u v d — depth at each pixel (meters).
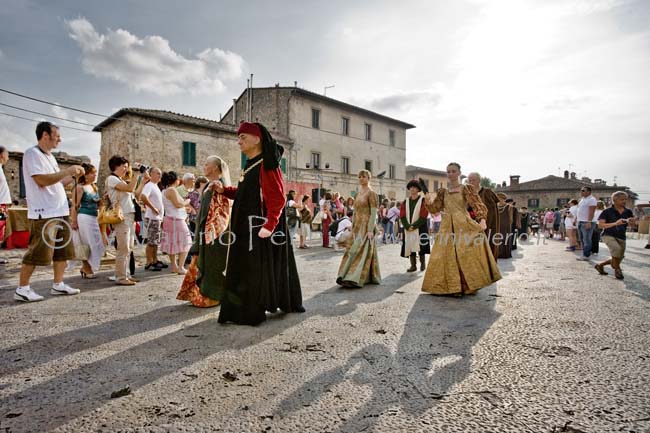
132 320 3.46
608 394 2.03
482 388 2.10
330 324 3.37
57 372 2.29
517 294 4.75
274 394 2.01
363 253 5.33
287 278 3.65
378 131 36.31
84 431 1.66
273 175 3.38
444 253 4.64
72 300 4.28
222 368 2.36
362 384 2.14
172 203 6.12
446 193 4.83
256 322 3.32
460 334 3.08
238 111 32.25
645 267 7.47
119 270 5.26
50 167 4.34
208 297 3.91
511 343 2.86
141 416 1.78
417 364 2.44
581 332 3.14
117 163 5.26
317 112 31.19
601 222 6.17
